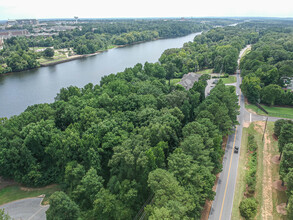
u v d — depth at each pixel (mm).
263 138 102250
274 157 88688
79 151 82000
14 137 87688
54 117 103750
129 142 75688
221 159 89250
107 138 84250
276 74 150375
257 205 67562
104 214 64062
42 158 90500
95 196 66500
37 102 166000
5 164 83250
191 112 108875
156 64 195125
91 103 109500
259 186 75000
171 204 49688
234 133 107938
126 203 64688
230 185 76438
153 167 67500
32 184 84625
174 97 111562
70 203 57000
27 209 74438
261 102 139875
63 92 129375
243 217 64688
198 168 63312
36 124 93438
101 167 82688
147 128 85438
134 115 99375
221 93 113688
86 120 95312
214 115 94688
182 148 72812
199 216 61375
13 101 167500
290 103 133375
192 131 78250
